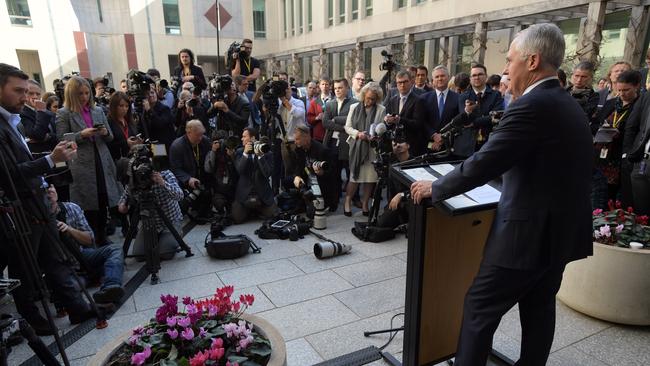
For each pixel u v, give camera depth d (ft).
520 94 5.08
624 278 7.70
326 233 13.78
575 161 4.63
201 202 15.25
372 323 8.32
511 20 23.56
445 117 13.87
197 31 56.90
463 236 5.98
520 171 4.81
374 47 40.29
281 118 16.78
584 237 5.00
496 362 7.07
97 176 11.90
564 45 4.73
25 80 7.27
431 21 33.17
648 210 9.77
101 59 51.29
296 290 9.76
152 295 9.63
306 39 54.90
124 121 13.94
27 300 7.78
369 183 15.25
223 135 15.03
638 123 10.13
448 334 6.32
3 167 6.20
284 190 16.43
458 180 4.80
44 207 7.47
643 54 19.01
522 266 4.76
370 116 14.51
